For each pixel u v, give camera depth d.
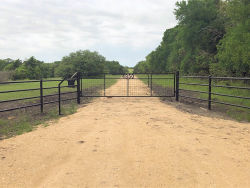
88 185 2.85
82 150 4.11
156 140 4.71
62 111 8.28
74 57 51.16
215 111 8.26
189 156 3.81
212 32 28.00
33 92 15.27
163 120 6.68
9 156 3.85
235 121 6.59
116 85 23.62
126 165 3.45
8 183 2.94
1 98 11.90
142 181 2.95
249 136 5.02
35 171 3.28
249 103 9.38
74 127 5.84
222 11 27.25
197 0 32.19
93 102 10.83
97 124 6.18
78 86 10.48
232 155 3.87
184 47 35.81
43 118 7.05
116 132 5.33
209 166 3.42
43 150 4.13
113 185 2.85
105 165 3.45
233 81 19.20
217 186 2.84
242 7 16.45
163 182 2.92
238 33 16.45
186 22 33.31
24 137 4.98
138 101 11.16
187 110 8.46
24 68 50.88
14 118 7.04
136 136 5.00
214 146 4.33
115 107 9.20
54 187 2.82
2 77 36.00
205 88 16.86
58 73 49.09
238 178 3.05
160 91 16.45
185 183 2.90
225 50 19.02
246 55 14.77
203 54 29.19
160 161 3.60
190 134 5.16
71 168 3.36
